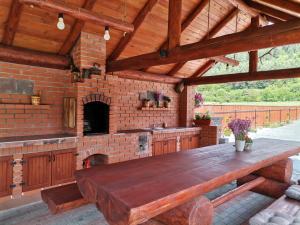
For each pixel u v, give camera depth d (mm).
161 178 2096
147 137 5539
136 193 1730
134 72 5727
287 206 2475
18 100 4031
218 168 2459
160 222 2143
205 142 7078
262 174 3869
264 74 5355
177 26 3504
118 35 4777
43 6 2541
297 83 20000
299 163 5773
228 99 20594
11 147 3428
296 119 14461
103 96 4648
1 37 3811
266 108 13602
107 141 4688
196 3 4957
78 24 4078
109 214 1710
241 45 2846
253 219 2170
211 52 3111
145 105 6098
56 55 4426
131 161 2725
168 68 6426
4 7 3455
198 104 7555
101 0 3969
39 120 4273
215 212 3264
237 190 3184
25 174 3600
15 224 2836
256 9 4930
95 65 4492
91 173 2227
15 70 3992
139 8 4469
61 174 4016
